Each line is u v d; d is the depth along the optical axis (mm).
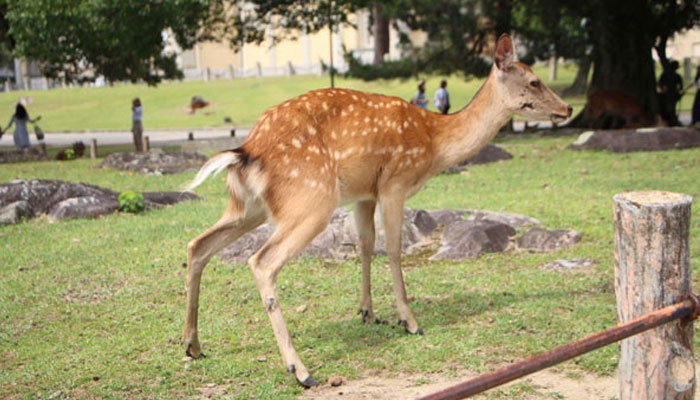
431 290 6371
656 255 2814
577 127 22094
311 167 4664
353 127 5020
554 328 5219
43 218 10211
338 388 4395
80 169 16141
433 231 8680
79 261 7824
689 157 13820
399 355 4867
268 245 4570
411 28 23203
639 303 2881
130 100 42938
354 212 5492
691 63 44062
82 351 5203
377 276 6914
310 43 55312
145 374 4727
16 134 19766
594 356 4691
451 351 4887
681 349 2885
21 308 6301
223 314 5961
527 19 25422
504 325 5336
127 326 5734
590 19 23125
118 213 10383
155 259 7824
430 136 5438
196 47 60062
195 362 4906
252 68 57281
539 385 4340
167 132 30188
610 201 9922
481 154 14930
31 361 5070
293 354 4438
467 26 22219
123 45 18875
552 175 12664
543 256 7367
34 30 17750
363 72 23781
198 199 11578
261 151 4633
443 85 21500
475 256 7508
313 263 7449
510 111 5516
